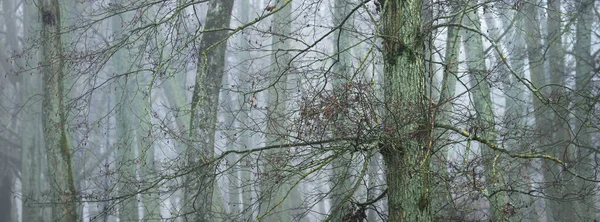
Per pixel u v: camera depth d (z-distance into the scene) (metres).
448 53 16.02
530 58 20.39
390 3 9.67
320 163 9.32
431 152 9.35
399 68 9.74
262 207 21.48
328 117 8.65
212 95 13.80
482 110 15.27
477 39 16.53
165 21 10.77
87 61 11.44
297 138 8.95
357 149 9.09
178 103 23.12
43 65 12.57
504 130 11.23
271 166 10.21
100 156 27.89
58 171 16.08
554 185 10.56
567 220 17.19
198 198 13.93
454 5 11.61
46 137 16.11
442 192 9.82
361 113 8.73
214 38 15.11
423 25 10.17
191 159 12.00
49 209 23.59
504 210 9.56
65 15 15.72
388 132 8.81
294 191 25.30
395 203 9.52
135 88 20.84
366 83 9.11
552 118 17.91
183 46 10.02
